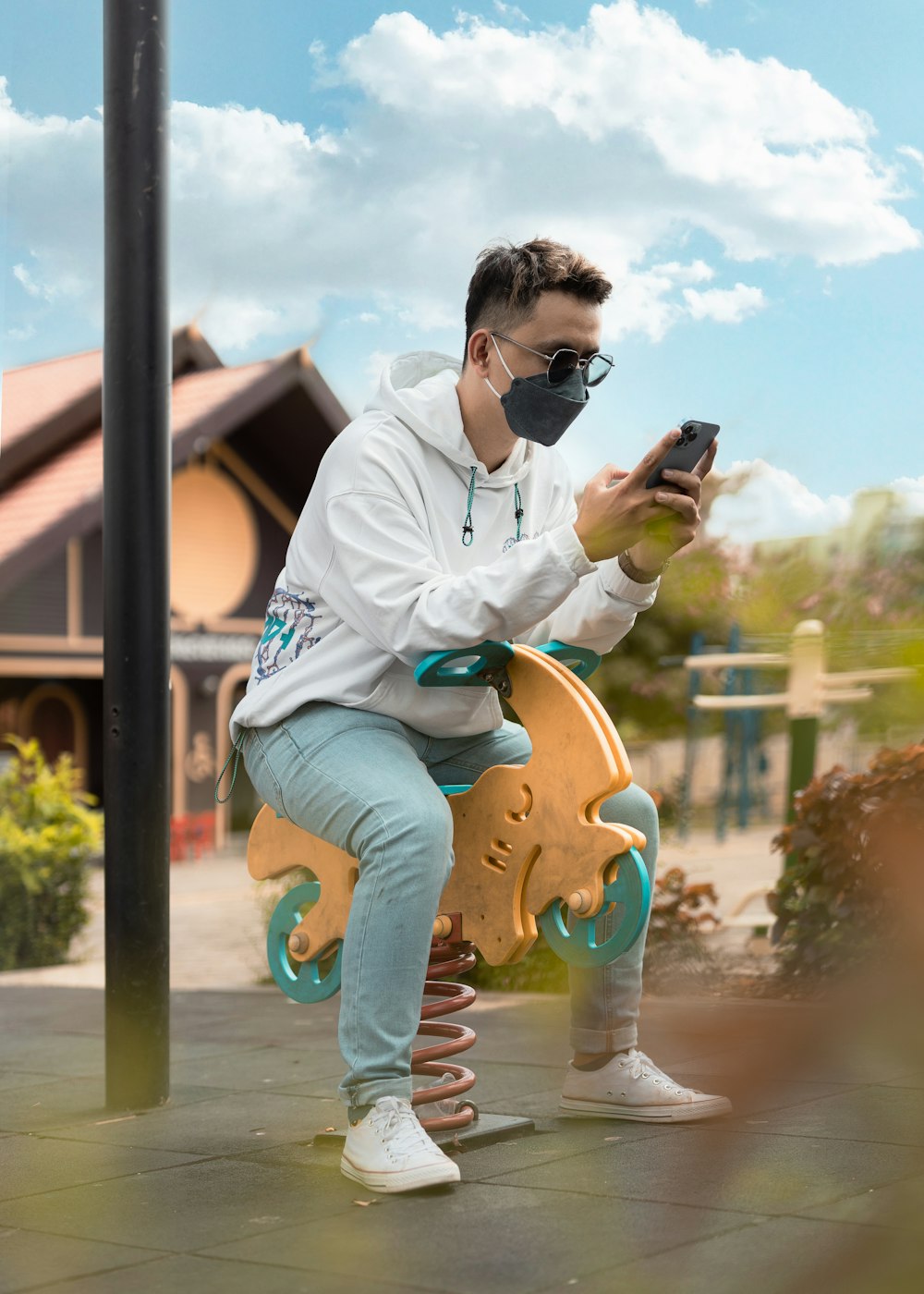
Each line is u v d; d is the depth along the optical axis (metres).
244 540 22.83
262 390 20.89
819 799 4.54
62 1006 5.23
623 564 2.59
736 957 5.68
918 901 3.07
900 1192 2.01
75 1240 2.08
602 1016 2.79
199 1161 2.61
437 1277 1.81
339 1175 2.43
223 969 7.50
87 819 8.59
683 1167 2.33
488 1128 2.64
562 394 2.46
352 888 2.64
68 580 20.95
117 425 3.20
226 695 22.58
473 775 2.77
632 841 2.37
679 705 17.08
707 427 2.32
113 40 3.19
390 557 2.43
